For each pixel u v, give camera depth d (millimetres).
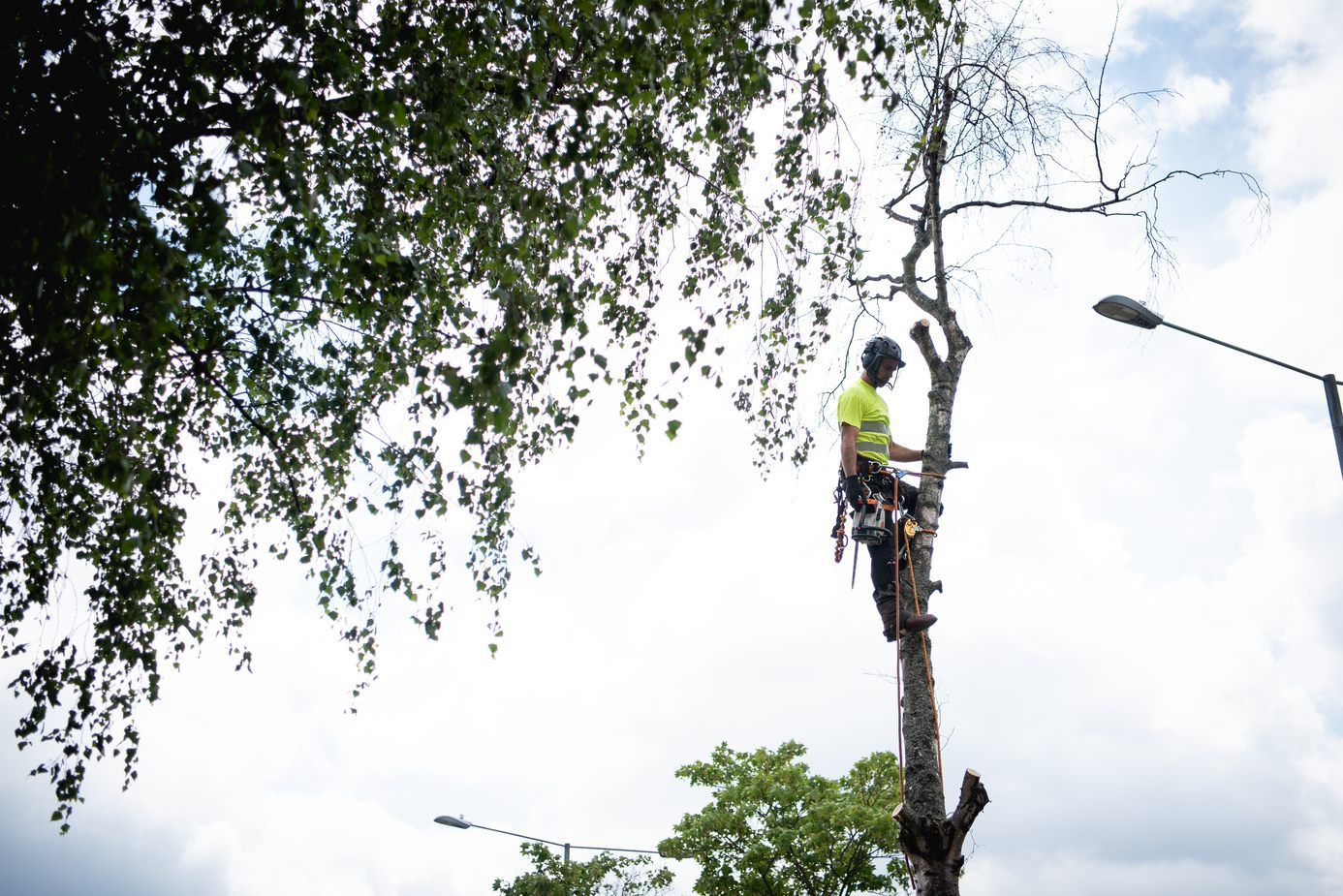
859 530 7105
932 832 6098
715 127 6270
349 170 6438
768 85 5652
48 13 4965
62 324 4848
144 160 4879
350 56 5746
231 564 8094
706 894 17984
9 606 6707
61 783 6895
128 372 6523
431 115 5738
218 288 6543
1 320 5355
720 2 5863
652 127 6434
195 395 7152
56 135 4789
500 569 7953
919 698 6492
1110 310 9734
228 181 5078
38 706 6793
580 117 5492
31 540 6727
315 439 7520
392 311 6465
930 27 7180
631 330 7734
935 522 6949
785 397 8117
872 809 17578
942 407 7277
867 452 7340
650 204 7113
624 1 5457
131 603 6895
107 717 7055
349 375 7395
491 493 7234
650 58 5621
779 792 18031
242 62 5422
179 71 5250
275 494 8047
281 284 6594
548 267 6289
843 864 17859
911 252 8266
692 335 5922
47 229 4410
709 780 19047
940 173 7773
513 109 6152
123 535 6770
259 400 7633
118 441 6492
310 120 4957
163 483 6809
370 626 8094
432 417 6879
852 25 6629
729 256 7484
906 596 6816
